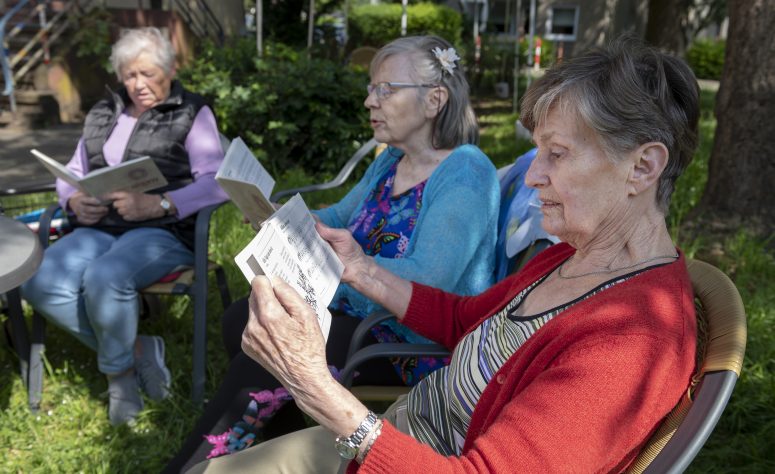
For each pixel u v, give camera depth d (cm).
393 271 198
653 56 119
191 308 361
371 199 241
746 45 425
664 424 109
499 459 108
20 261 193
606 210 124
